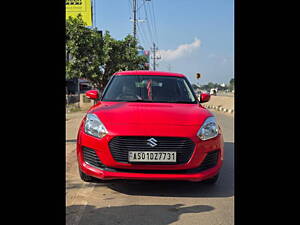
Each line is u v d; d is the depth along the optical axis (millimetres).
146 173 3668
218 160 3979
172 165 3670
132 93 4949
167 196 3873
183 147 3701
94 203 3607
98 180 4320
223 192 4031
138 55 20938
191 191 4070
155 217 3221
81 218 3166
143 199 3758
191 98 5020
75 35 18219
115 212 3340
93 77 18438
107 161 3707
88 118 4102
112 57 19438
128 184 4324
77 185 4281
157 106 4434
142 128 3707
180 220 3146
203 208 3479
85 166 3900
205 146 3791
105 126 3783
